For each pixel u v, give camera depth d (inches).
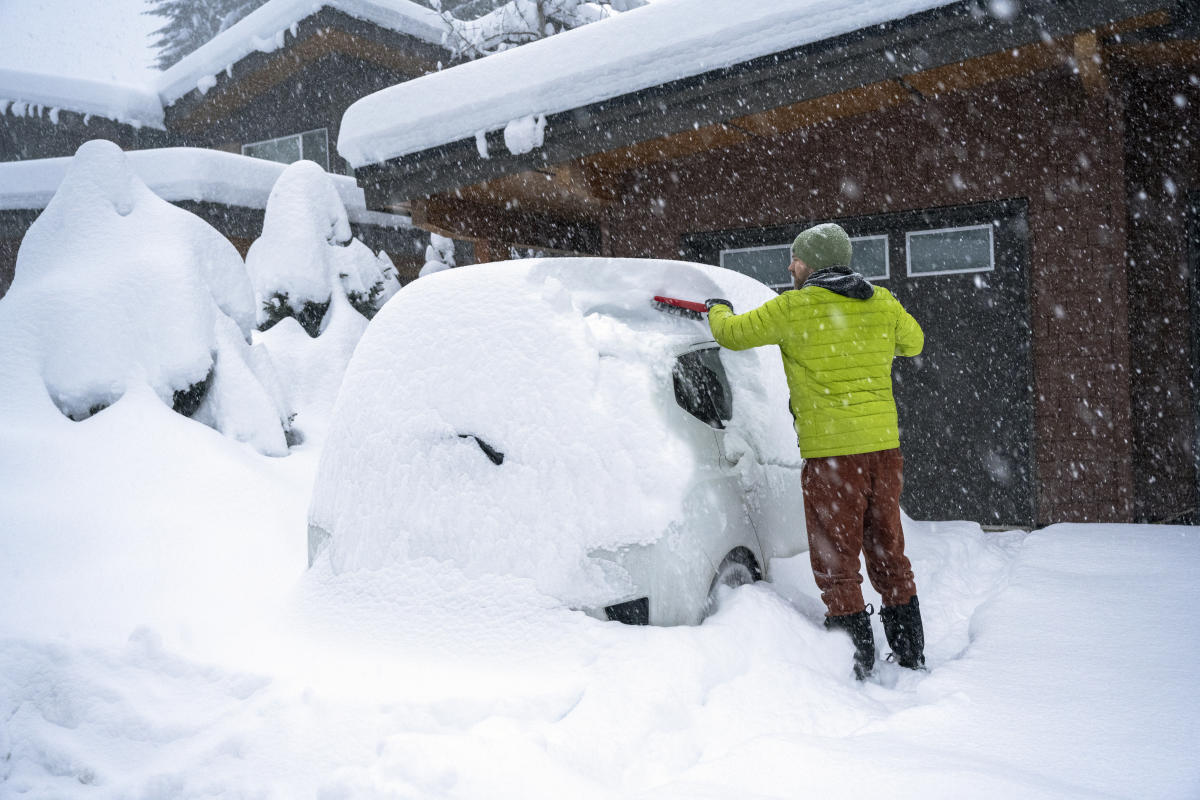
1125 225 247.8
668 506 120.2
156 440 218.8
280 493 221.3
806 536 159.6
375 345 151.3
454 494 132.3
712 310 141.9
